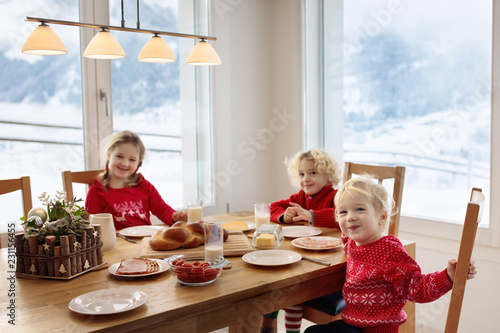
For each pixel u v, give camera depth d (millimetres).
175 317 1082
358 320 1338
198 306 1110
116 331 994
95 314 1023
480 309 2129
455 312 1230
